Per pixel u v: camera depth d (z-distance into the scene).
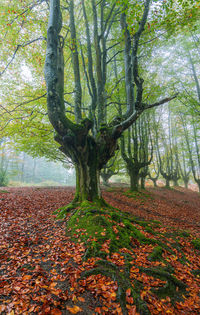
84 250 3.70
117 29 10.70
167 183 24.00
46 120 12.26
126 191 14.66
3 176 20.72
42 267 3.19
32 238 4.29
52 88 5.47
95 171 6.68
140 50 10.66
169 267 3.74
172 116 26.00
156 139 22.03
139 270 3.36
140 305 2.51
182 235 6.07
